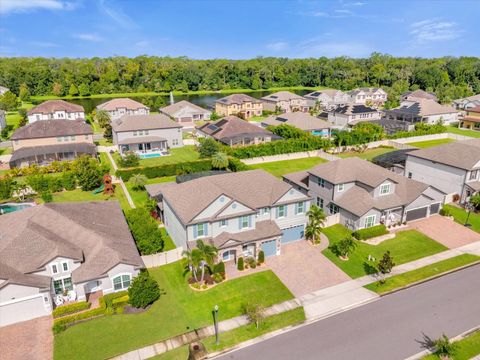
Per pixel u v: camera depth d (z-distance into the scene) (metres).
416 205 44.50
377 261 36.72
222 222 35.59
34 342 26.09
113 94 172.88
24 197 52.47
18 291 27.69
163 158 70.50
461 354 24.92
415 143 83.69
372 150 78.50
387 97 146.50
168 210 40.56
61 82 164.62
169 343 26.23
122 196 53.38
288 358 24.73
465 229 43.44
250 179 41.03
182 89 182.62
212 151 68.38
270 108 127.12
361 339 26.45
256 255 36.28
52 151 66.50
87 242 32.78
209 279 33.06
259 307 28.09
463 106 129.25
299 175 53.25
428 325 27.84
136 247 35.62
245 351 25.44
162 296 31.44
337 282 33.41
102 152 75.75
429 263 36.41
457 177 50.53
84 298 30.22
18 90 159.25
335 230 43.28
